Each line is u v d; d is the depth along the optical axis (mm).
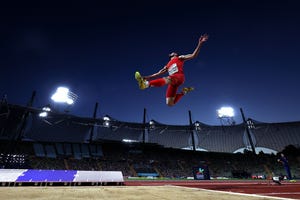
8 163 26859
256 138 53875
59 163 37844
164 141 57125
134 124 50656
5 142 34125
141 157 44938
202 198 4418
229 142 54812
